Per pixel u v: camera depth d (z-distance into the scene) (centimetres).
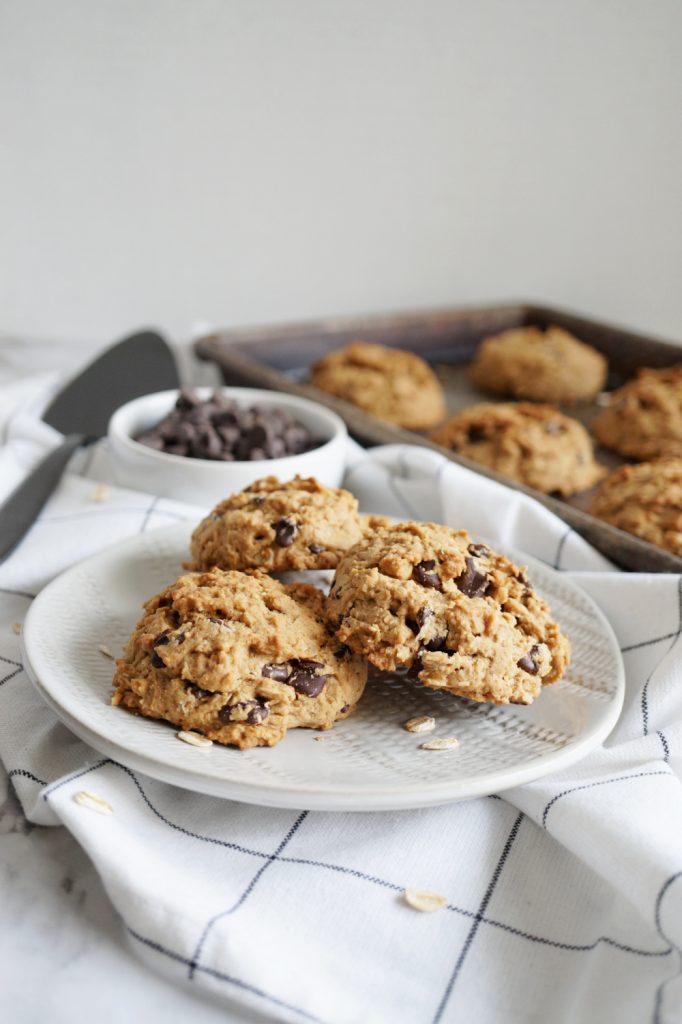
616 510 62
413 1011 40
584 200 107
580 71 101
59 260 101
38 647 48
